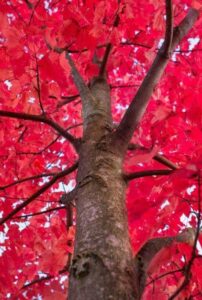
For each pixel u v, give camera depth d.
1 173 3.99
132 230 3.11
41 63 2.84
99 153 2.36
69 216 3.56
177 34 2.71
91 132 2.65
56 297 3.68
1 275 3.79
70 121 4.51
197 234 2.14
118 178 2.24
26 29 2.82
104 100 3.15
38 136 4.32
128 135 2.43
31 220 4.09
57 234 4.12
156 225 2.98
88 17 3.13
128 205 2.84
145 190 3.01
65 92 4.18
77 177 2.35
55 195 4.25
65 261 3.48
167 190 2.83
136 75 4.62
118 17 3.17
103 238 1.79
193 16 2.83
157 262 2.29
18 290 3.67
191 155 3.18
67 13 2.94
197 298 2.76
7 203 4.02
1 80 2.99
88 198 2.06
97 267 1.64
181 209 3.06
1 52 3.13
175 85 3.81
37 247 3.62
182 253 2.66
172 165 2.93
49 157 4.47
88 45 3.02
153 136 3.05
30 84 2.98
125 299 1.52
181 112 3.00
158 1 3.22
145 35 3.74
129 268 1.68
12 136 4.11
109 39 3.22
